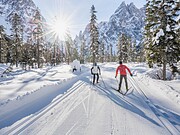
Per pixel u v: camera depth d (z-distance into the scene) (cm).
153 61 1919
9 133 459
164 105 727
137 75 1867
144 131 477
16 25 4225
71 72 2489
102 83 1336
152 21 1958
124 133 464
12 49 4431
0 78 1670
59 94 930
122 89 1088
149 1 1945
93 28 4284
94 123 530
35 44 4353
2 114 586
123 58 5853
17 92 883
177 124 531
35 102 758
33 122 534
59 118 570
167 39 1791
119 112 637
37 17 4184
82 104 738
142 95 909
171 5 1802
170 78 2067
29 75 2041
